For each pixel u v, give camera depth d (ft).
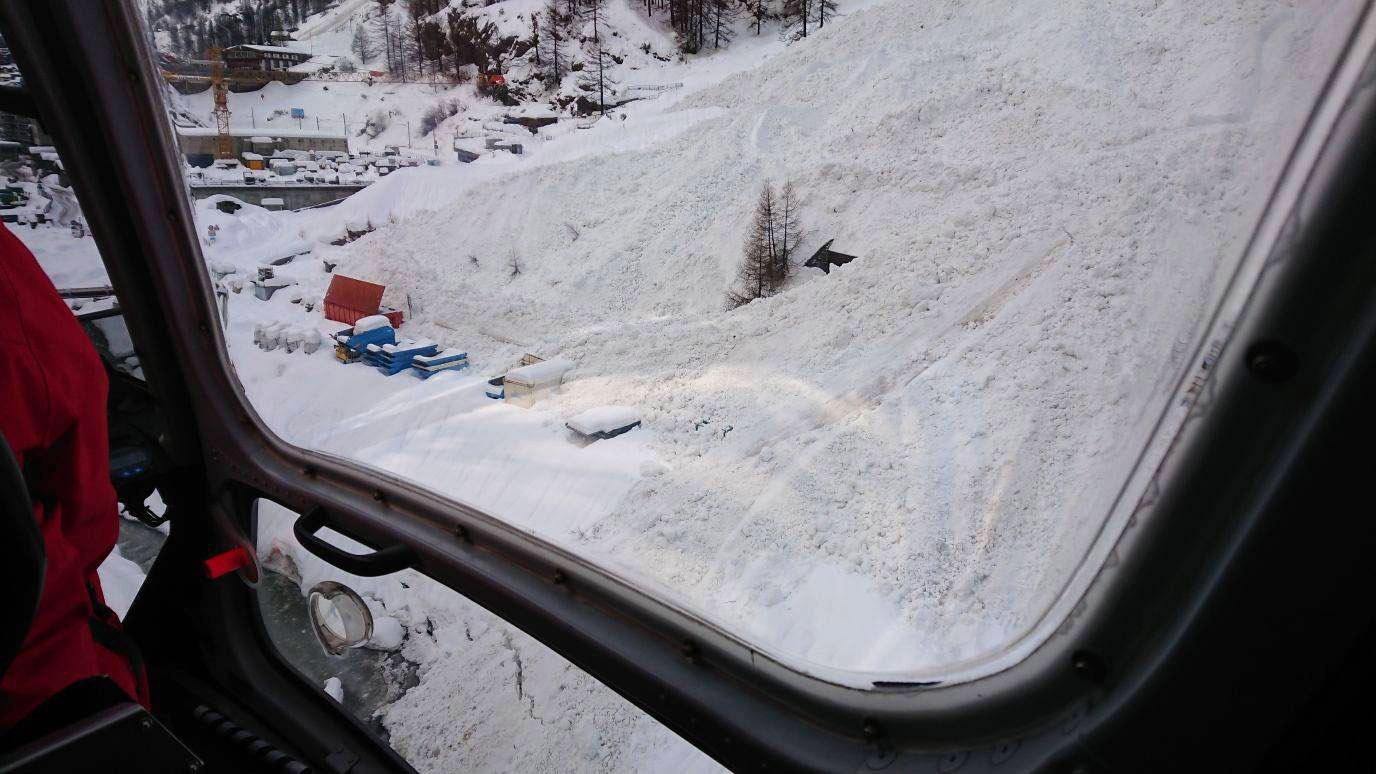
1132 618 2.90
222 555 6.73
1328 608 2.41
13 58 5.62
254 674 7.04
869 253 61.21
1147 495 2.82
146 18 5.88
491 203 99.86
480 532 5.70
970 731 3.48
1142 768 2.87
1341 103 2.18
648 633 4.81
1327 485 2.32
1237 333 2.49
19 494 2.41
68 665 3.26
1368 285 2.19
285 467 6.97
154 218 6.33
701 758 17.07
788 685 4.18
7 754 2.96
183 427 7.02
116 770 3.19
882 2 119.55
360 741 6.56
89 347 3.19
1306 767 2.61
